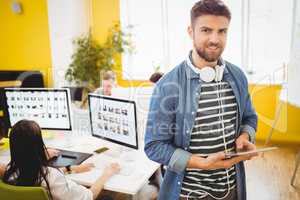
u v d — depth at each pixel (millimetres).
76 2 4723
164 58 4672
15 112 2318
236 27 4137
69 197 1496
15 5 4930
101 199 1925
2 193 1396
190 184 1231
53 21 4789
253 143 1280
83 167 1851
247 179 3180
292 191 2926
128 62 4852
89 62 4637
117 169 1795
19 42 5195
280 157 3715
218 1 1029
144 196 2025
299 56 3338
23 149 1439
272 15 3955
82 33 4844
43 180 1466
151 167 1846
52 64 4945
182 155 1116
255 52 4121
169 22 4543
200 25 1041
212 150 1178
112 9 4793
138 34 4738
